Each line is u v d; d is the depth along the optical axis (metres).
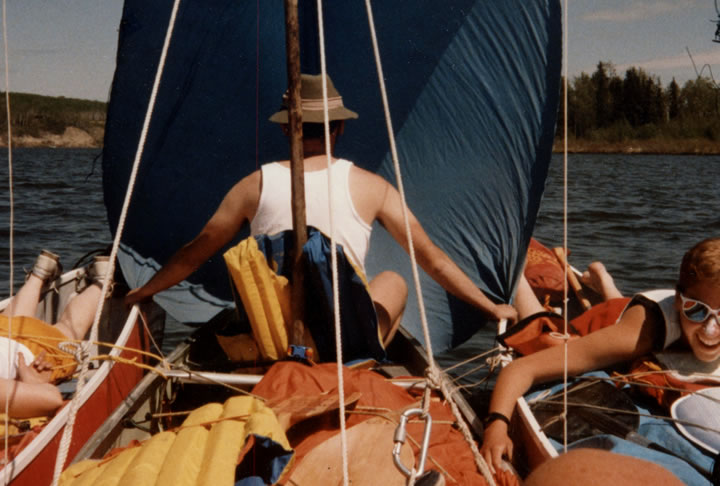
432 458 2.06
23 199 18.23
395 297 3.15
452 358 5.40
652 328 2.67
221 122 4.74
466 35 4.43
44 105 87.38
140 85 4.58
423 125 4.68
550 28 4.13
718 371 2.65
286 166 2.88
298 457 2.01
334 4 4.76
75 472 1.92
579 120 71.69
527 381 2.56
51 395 2.72
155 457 1.80
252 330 2.92
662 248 10.98
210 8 4.49
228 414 1.98
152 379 2.80
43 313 4.12
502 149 4.45
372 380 2.47
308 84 3.03
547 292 4.89
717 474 2.12
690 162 52.72
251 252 2.66
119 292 4.48
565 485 0.63
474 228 4.53
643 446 2.40
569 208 17.12
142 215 4.71
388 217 2.94
